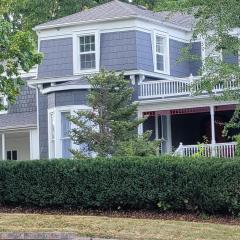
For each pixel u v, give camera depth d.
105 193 22.53
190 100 38.25
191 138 43.12
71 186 23.02
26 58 25.08
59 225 19.66
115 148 27.61
